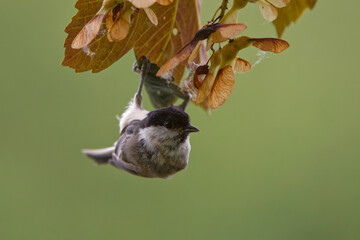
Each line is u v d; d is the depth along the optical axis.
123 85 8.91
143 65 5.37
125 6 3.77
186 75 5.65
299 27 9.29
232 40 3.92
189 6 5.05
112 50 4.68
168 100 6.75
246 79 9.57
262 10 3.96
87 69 4.63
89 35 3.63
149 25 4.93
